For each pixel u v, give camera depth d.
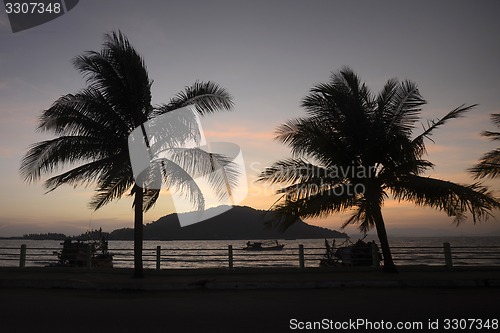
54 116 15.45
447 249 17.22
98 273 17.06
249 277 15.09
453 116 15.28
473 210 14.98
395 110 16.48
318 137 16.25
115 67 16.28
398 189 16.08
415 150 15.61
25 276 15.46
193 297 11.59
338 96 16.50
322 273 16.42
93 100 16.02
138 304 10.29
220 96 16.16
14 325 7.72
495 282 13.66
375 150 16.27
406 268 17.22
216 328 7.52
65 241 21.50
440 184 15.08
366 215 16.03
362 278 14.22
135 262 15.69
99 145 16.19
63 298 11.38
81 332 7.20
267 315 8.73
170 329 7.44
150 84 17.02
